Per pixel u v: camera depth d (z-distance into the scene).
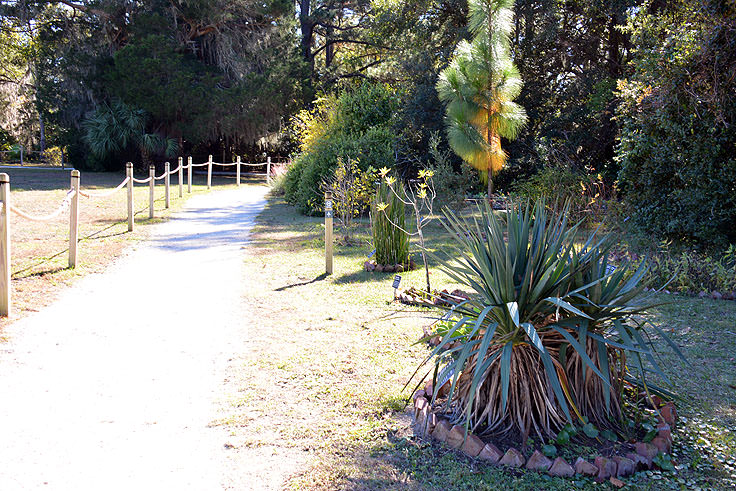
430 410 3.72
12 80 33.72
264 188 23.23
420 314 6.12
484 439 3.39
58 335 5.30
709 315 6.32
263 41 28.19
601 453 3.24
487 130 14.18
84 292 6.79
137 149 28.05
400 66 23.02
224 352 4.96
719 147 9.71
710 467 3.19
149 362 4.72
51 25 26.98
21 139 37.53
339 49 37.66
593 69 20.92
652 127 10.65
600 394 3.57
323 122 18.44
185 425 3.67
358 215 13.99
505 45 13.99
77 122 27.00
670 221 10.43
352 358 4.82
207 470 3.16
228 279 7.65
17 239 9.56
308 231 11.87
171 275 7.80
